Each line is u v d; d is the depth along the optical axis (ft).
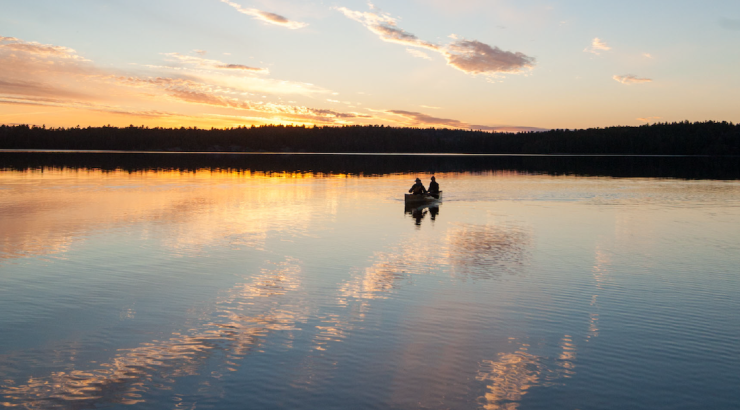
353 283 34.19
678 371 21.72
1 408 18.75
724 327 26.37
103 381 20.79
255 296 31.27
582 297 31.27
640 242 49.26
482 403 19.27
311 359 22.67
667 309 29.09
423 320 27.27
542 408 18.99
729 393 20.01
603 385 20.57
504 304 29.91
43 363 22.30
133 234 51.19
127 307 29.17
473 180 142.41
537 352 23.45
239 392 19.93
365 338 24.90
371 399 19.52
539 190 109.19
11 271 36.73
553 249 45.73
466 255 43.04
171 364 22.20
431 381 20.85
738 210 74.08
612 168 219.41
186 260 40.37
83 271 36.78
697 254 43.75
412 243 48.21
